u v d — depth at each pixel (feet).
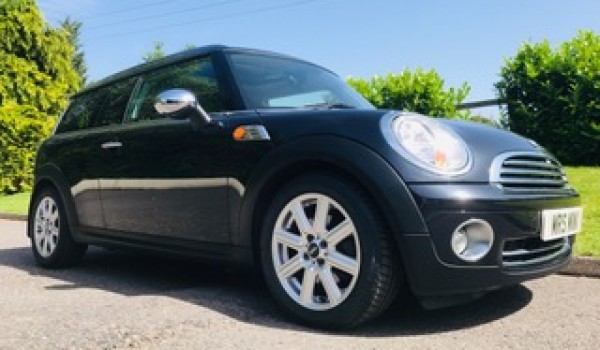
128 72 15.10
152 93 13.70
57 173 15.51
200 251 11.74
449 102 35.94
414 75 36.32
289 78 12.80
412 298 11.38
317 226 9.73
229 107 11.51
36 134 46.52
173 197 12.07
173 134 12.13
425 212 8.83
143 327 9.46
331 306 9.46
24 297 12.02
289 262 10.02
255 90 11.82
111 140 13.80
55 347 8.56
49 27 57.57
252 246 10.75
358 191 9.31
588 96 32.35
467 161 9.32
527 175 9.91
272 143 10.27
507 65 35.19
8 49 53.67
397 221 8.88
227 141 10.98
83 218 14.83
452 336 9.32
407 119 9.65
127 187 13.23
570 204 10.53
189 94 11.00
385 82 36.96
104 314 10.27
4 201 39.09
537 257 10.04
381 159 9.11
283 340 9.03
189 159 11.66
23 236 23.72
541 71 33.68
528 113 33.78
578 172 28.07
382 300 9.16
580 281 12.92
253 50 13.20
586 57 32.76
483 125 11.04
